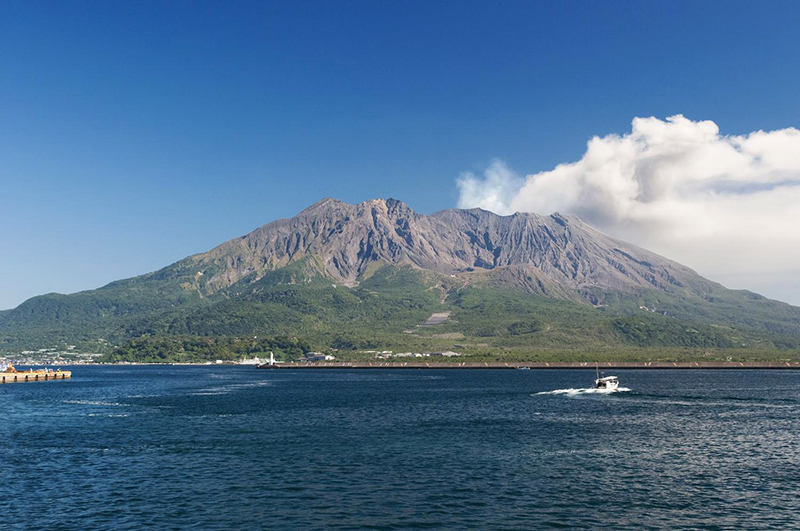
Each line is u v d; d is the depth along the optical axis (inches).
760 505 2655.0
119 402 7367.1
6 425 5137.8
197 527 2378.2
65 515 2524.6
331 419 5487.2
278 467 3373.5
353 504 2667.3
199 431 4739.2
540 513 2541.8
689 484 3002.0
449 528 2365.9
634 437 4365.2
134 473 3240.7
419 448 3939.5
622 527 2378.2
